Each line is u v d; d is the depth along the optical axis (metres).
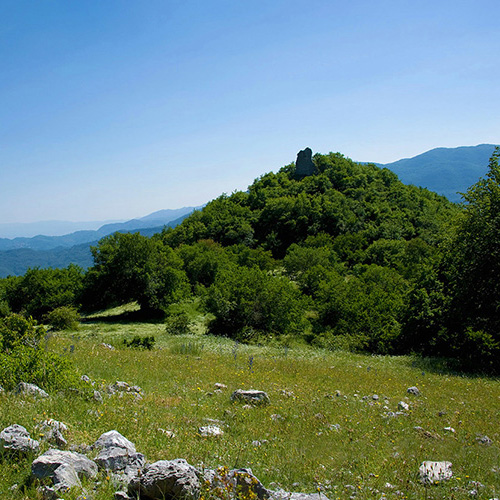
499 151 26.08
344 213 113.56
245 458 6.45
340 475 6.18
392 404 12.31
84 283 57.75
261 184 151.38
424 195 129.88
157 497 4.58
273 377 15.27
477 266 25.16
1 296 64.69
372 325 35.69
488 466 7.05
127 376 12.92
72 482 4.58
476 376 20.50
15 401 7.36
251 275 45.94
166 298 55.47
